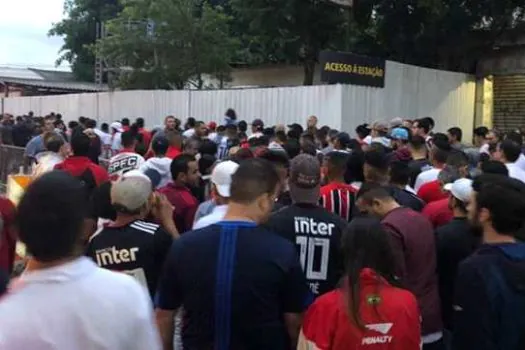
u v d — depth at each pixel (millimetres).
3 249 4102
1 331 1871
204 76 27391
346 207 4777
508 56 21406
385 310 2766
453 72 20609
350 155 5512
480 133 10977
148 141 11383
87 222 2096
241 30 26875
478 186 3201
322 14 22312
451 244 4215
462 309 2930
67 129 18219
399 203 4707
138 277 3650
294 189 3744
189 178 5824
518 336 2842
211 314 2803
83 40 45594
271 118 17672
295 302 2908
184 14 25469
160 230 3822
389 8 20953
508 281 2855
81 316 1902
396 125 11492
